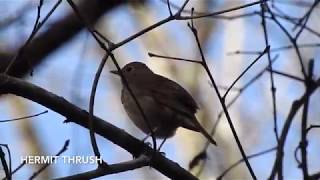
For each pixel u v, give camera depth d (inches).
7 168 258.7
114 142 314.5
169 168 316.8
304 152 246.5
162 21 267.9
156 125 403.9
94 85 268.4
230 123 264.4
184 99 410.3
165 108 401.7
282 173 249.8
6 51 385.4
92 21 413.7
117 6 419.5
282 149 253.3
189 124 401.7
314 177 252.7
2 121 295.9
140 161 290.8
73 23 401.7
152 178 624.7
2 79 290.2
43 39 398.6
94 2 411.5
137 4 498.0
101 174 266.5
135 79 414.0
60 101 297.7
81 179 261.0
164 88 408.2
